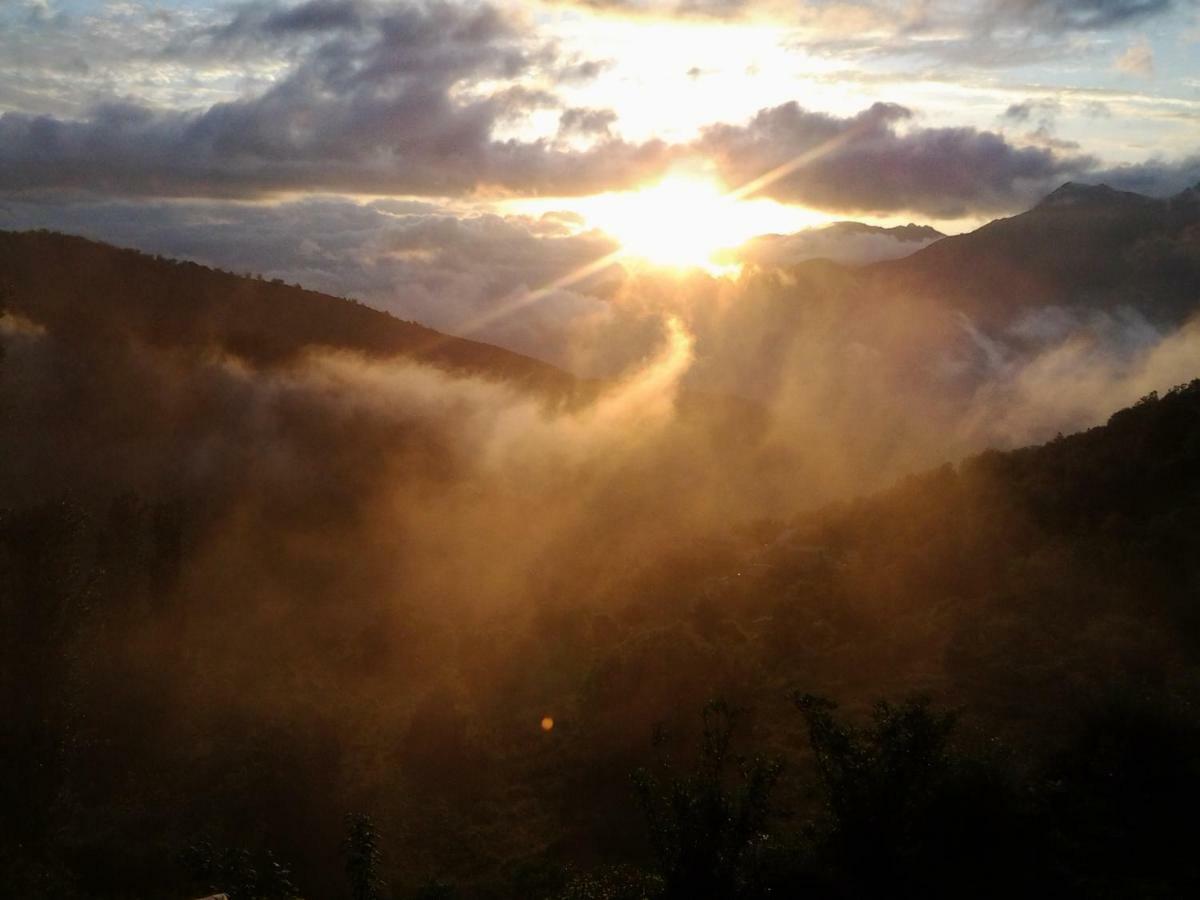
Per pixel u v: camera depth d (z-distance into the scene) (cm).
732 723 1188
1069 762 1337
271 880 1408
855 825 1063
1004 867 1083
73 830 1802
